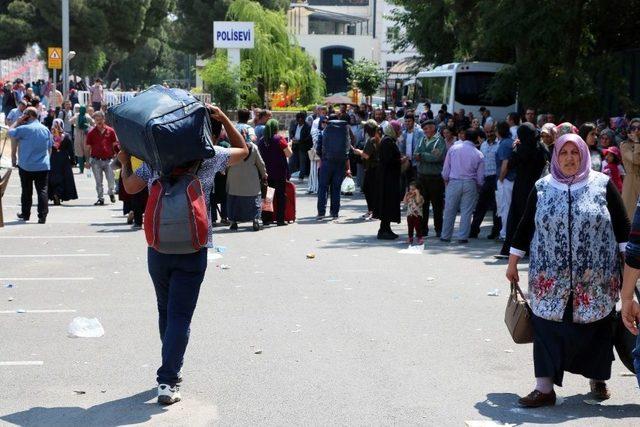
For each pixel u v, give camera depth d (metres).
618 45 28.39
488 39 26.58
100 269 13.14
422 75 37.72
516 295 7.18
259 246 15.59
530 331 7.05
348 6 107.75
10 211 20.31
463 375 7.86
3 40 66.38
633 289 5.54
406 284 12.08
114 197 22.53
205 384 7.57
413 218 15.55
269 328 9.52
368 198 19.92
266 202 18.03
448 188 16.33
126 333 9.31
